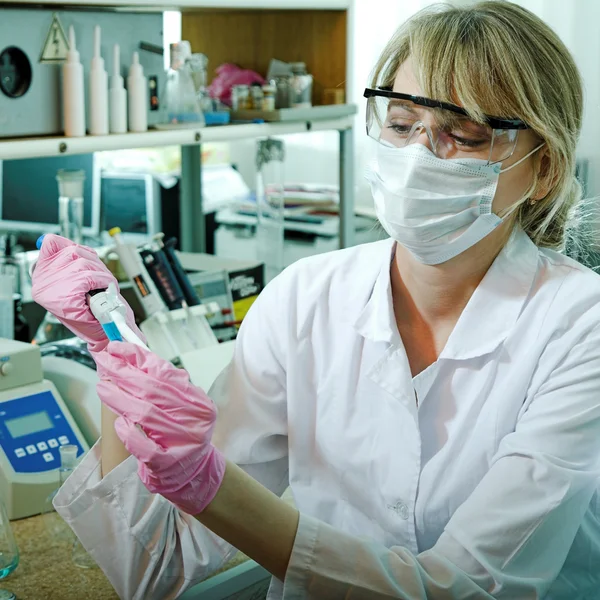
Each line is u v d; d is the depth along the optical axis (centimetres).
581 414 127
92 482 135
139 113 215
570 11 331
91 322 129
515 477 124
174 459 107
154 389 109
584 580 146
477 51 128
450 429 138
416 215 134
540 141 136
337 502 146
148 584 138
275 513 119
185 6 213
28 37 192
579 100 139
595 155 319
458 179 133
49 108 201
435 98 131
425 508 137
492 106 130
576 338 133
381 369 140
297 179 427
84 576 157
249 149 412
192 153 320
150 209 328
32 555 164
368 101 143
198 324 238
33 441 183
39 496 178
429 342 146
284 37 279
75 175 257
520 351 137
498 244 142
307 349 148
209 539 139
